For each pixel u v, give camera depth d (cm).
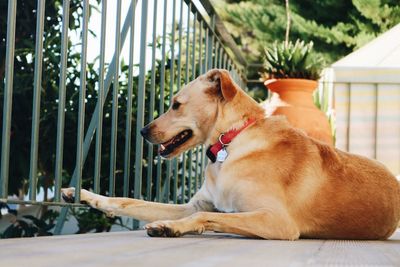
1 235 358
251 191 254
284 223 246
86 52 268
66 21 251
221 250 170
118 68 296
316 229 271
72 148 374
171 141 288
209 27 441
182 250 165
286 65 492
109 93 395
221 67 489
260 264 137
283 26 1163
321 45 1140
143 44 323
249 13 1177
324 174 274
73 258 136
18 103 354
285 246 200
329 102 592
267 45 1177
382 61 523
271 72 501
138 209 278
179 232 225
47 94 363
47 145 369
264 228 240
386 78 512
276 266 133
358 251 192
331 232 274
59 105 249
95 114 314
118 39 296
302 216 266
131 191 416
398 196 294
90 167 393
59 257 137
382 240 284
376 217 279
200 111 283
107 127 393
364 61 525
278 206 250
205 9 440
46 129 362
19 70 361
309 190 267
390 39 530
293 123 466
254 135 271
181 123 286
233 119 276
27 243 177
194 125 285
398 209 293
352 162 288
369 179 284
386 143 516
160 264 129
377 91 519
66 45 251
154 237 221
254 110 279
